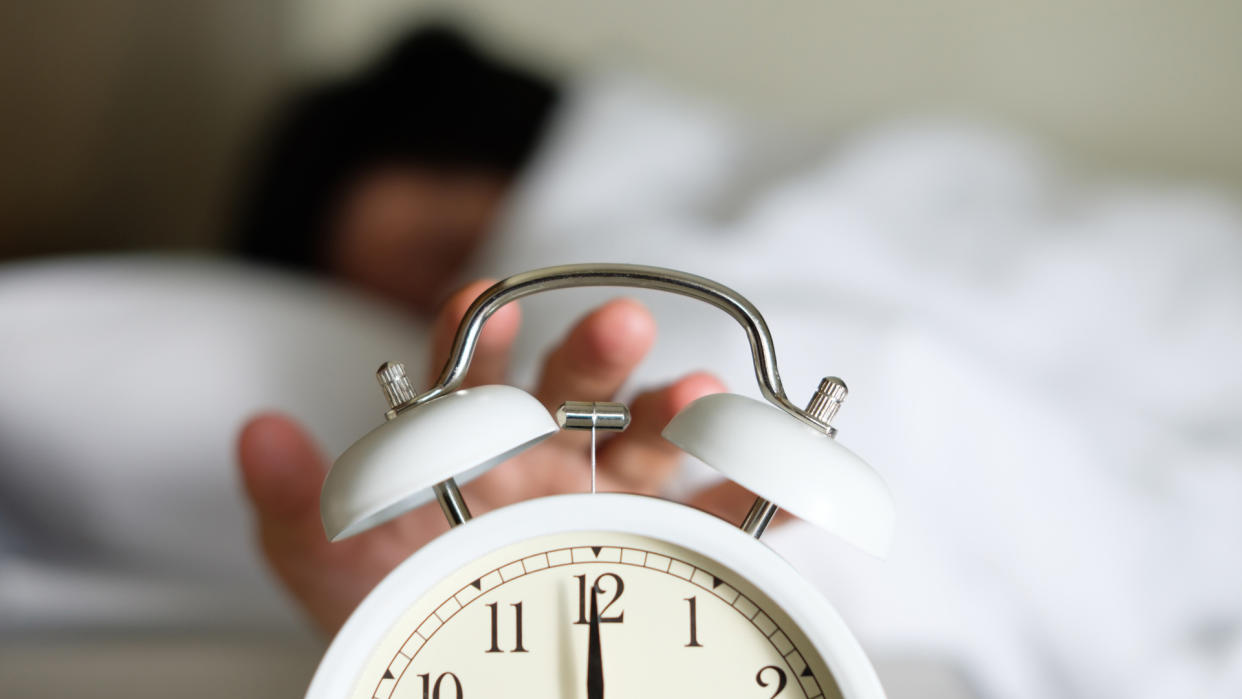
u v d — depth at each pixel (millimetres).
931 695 745
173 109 1546
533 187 1356
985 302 1060
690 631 492
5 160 1524
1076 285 1110
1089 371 1063
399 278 1518
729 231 1127
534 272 504
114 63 1534
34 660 911
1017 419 885
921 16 1576
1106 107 1581
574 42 1581
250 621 1055
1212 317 1099
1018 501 838
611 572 494
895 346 864
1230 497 899
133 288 1218
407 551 814
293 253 1533
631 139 1397
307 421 1109
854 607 770
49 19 1521
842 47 1583
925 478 817
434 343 729
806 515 452
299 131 1549
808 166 1348
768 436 463
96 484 1071
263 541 818
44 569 1070
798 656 490
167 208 1544
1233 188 1535
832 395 498
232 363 1117
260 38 1555
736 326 905
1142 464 932
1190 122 1567
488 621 488
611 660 487
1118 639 812
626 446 756
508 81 1556
